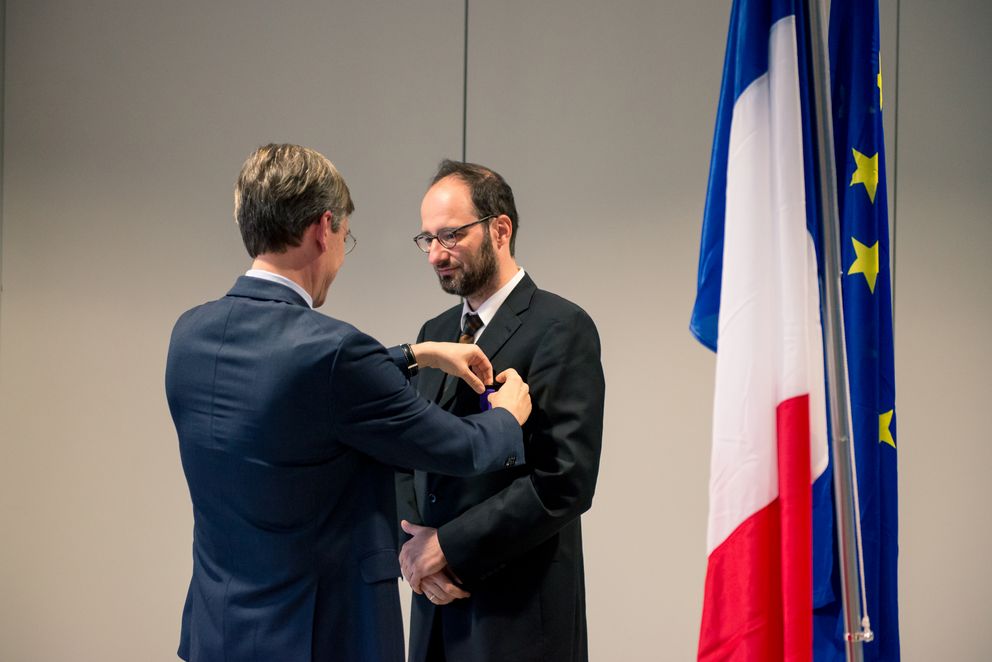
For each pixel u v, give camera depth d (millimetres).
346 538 1661
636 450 3330
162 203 3479
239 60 3469
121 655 3488
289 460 1588
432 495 2061
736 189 1550
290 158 1662
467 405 2023
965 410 3230
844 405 1528
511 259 2115
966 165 3229
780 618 1517
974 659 3234
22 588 3490
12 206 3486
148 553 3480
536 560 1993
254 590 1617
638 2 3311
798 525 1498
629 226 3318
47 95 3479
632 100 3314
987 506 3232
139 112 3475
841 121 1754
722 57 3266
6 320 3484
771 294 1543
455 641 2002
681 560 3309
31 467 3486
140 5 3469
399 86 3436
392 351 1840
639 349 3320
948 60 3227
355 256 3463
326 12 3453
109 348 3475
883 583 1788
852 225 1735
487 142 3396
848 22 1743
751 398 1525
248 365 1594
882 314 1795
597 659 3355
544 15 3365
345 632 1642
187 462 1673
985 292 3229
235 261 3488
